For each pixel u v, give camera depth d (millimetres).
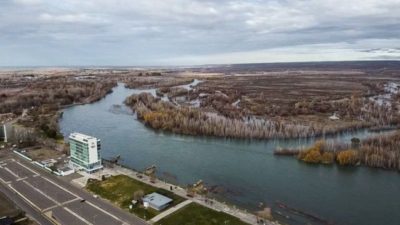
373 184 153750
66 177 148750
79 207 120562
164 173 163125
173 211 117062
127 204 122500
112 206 121438
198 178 157500
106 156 189000
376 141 195250
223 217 113062
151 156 190625
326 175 164250
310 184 152875
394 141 192250
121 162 179125
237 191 143250
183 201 125125
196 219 111625
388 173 167625
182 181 152875
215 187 146625
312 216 122250
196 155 193750
